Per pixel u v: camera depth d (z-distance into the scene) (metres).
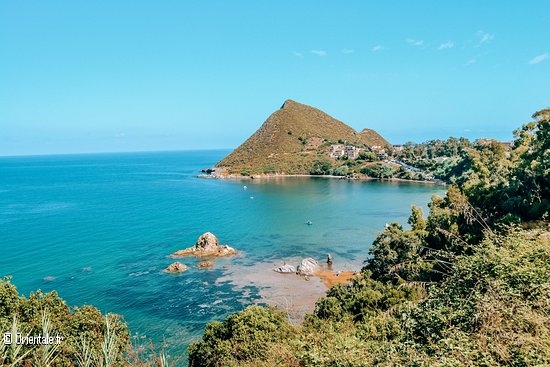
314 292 56.88
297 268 66.81
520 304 10.80
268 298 54.47
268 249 80.44
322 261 72.44
